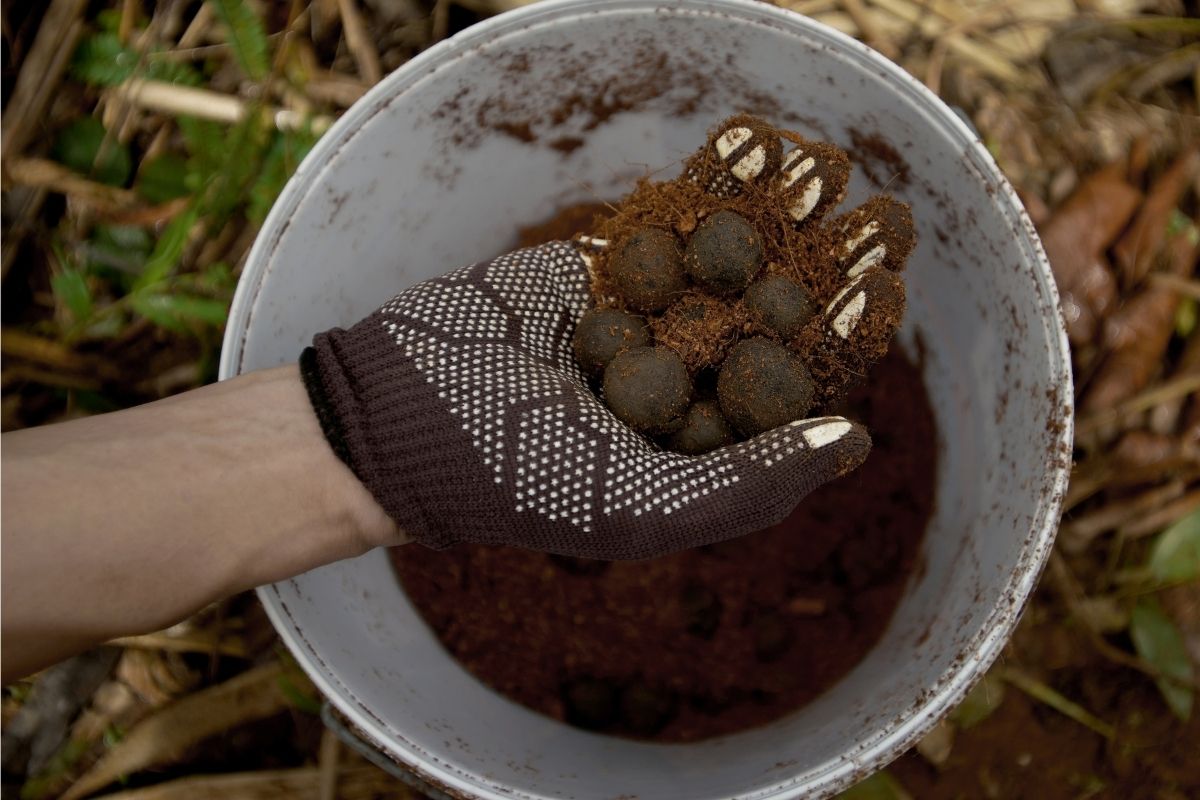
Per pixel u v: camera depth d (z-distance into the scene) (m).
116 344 0.67
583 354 0.57
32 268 0.68
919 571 0.62
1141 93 0.70
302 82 0.68
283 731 0.65
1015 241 0.55
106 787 0.65
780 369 0.54
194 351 0.67
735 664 0.63
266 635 0.66
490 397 0.53
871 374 0.65
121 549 0.49
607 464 0.53
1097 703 0.65
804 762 0.54
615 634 0.63
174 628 0.65
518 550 0.64
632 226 0.59
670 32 0.58
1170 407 0.66
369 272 0.61
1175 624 0.65
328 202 0.57
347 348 0.55
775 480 0.52
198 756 0.65
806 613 0.63
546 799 0.53
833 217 0.63
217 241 0.67
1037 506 0.53
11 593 0.48
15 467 0.49
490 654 0.63
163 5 0.69
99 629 0.50
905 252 0.56
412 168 0.60
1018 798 0.65
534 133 0.62
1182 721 0.64
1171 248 0.67
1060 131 0.68
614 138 0.64
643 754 0.60
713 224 0.56
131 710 0.66
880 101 0.57
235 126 0.66
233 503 0.51
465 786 0.53
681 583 0.64
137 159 0.68
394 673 0.59
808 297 0.56
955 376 0.61
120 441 0.51
